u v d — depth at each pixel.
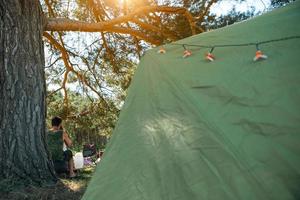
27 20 4.62
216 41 2.88
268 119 2.01
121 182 2.40
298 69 2.13
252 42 2.56
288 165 1.77
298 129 1.86
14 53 4.38
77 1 8.58
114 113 10.54
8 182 3.69
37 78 4.55
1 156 3.99
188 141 2.30
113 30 7.12
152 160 2.38
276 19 2.62
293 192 1.68
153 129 2.62
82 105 10.57
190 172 2.10
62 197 3.53
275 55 2.31
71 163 4.98
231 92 2.34
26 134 4.22
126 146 2.67
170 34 8.32
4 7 4.45
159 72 3.10
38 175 4.07
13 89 4.27
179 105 2.64
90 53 9.45
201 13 8.36
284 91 2.07
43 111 4.54
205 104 2.44
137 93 3.13
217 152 2.09
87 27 6.35
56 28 5.93
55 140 4.95
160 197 2.12
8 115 4.17
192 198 1.97
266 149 1.89
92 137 14.71
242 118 2.14
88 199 2.44
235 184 1.86
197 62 2.84
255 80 2.27
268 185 1.75
